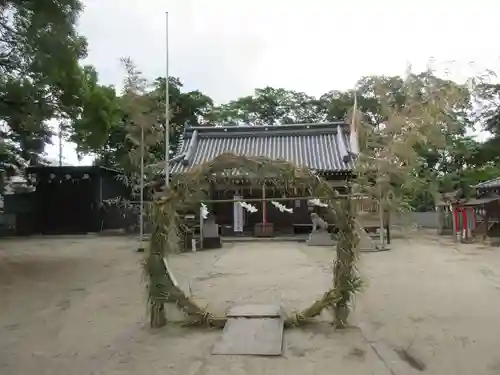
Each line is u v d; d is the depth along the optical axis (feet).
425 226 106.22
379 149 56.75
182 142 93.56
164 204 20.81
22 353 17.34
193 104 115.65
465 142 104.73
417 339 18.26
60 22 39.11
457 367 15.14
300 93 140.67
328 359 15.98
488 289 29.04
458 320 21.25
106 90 54.70
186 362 15.93
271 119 140.87
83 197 98.84
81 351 17.46
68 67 41.14
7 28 39.88
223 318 20.48
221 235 79.36
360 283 20.26
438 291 28.40
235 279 34.40
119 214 103.14
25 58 40.63
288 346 17.47
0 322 22.26
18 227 98.27
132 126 66.85
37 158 100.27
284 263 43.62
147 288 21.06
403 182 57.06
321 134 92.07
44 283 33.60
